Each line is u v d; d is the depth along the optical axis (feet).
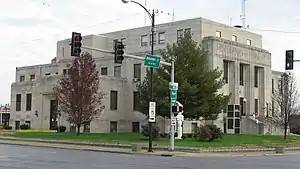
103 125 183.62
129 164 70.18
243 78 194.80
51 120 199.41
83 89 151.84
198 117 143.64
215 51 178.70
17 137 150.41
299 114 213.05
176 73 139.64
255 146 125.49
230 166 69.77
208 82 141.08
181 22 189.78
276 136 167.12
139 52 200.95
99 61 212.64
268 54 206.80
